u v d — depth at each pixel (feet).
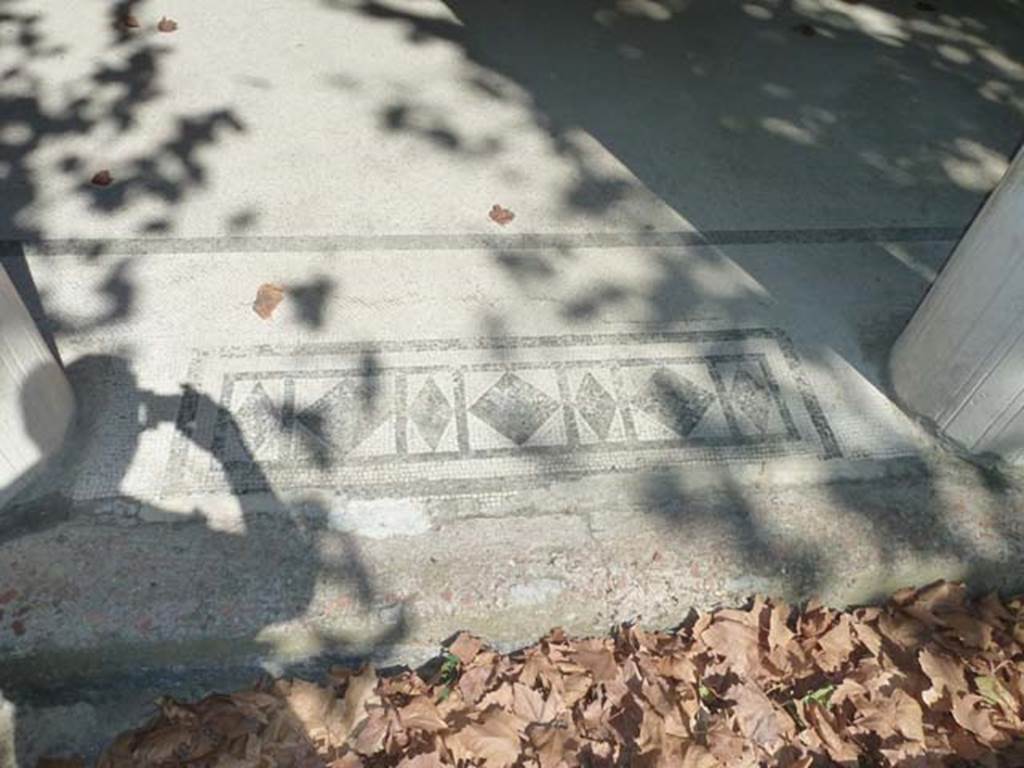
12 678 6.12
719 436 7.70
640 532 6.86
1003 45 14.34
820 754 6.20
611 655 6.57
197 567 6.34
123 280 8.73
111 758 6.03
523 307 8.82
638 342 8.54
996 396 7.04
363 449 7.33
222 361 7.97
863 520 7.06
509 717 6.15
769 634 6.66
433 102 11.69
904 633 6.79
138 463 7.04
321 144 10.77
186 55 12.10
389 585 6.36
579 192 10.45
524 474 7.27
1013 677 6.56
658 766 5.87
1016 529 7.09
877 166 11.34
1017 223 6.35
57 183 9.85
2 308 5.93
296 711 6.24
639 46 13.29
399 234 9.60
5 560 6.25
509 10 13.84
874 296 9.32
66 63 11.74
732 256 9.70
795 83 12.80
